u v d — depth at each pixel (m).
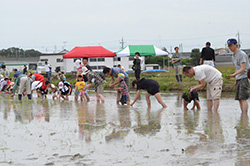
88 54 27.28
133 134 5.77
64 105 10.99
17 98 14.56
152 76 30.98
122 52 27.17
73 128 6.42
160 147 4.86
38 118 7.88
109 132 5.97
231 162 4.09
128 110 9.24
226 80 16.91
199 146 4.86
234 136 5.43
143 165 4.08
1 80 20.02
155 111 8.89
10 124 7.09
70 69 64.06
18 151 4.82
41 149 4.90
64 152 4.71
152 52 27.66
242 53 7.93
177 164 4.07
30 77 13.95
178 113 8.34
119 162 4.21
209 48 14.94
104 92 18.25
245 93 8.05
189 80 19.86
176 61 18.64
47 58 78.44
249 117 7.42
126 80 11.69
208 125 6.43
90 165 4.11
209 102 8.81
